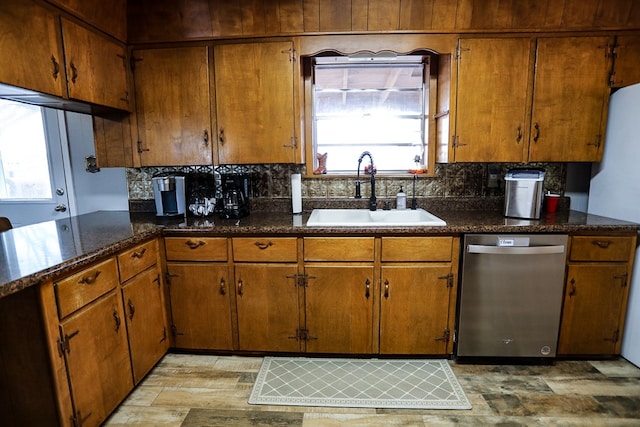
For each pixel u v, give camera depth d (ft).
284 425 5.46
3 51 4.79
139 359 6.24
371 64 8.44
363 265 6.79
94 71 6.54
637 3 6.73
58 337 4.42
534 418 5.55
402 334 6.98
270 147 7.59
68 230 6.55
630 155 6.84
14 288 3.73
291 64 7.31
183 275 7.07
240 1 7.01
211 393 6.20
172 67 7.48
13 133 8.75
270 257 6.88
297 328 7.07
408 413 5.68
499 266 6.63
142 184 8.79
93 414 5.05
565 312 6.85
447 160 7.50
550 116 7.24
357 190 8.41
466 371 6.77
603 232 6.61
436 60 8.13
